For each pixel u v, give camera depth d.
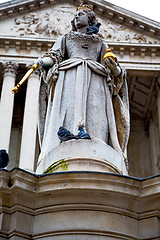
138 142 46.53
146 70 43.94
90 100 8.77
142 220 7.01
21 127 45.75
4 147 38.41
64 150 7.92
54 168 7.74
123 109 9.09
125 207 7.02
